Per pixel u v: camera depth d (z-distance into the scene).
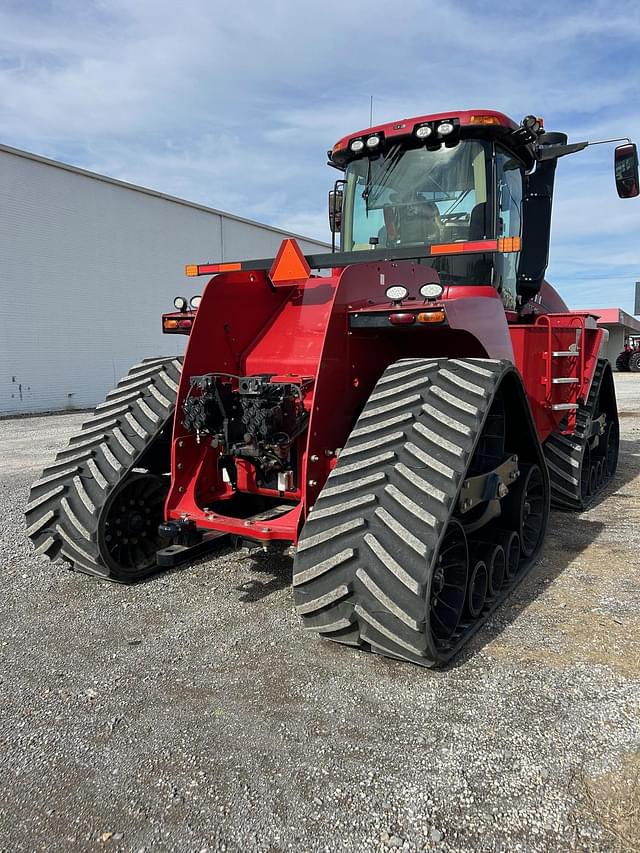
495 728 2.30
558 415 5.07
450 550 2.97
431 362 3.06
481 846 1.77
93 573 3.65
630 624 3.18
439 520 2.48
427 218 4.38
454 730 2.29
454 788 2.00
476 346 3.49
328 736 2.27
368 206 4.59
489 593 3.40
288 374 3.51
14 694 2.58
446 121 4.12
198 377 3.32
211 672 2.73
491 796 1.96
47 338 16.61
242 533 3.14
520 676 2.67
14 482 6.96
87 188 17.33
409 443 2.71
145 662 2.82
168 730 2.32
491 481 3.13
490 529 3.69
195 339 3.47
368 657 2.84
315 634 3.08
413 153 4.40
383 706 2.45
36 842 1.81
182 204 20.39
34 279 16.17
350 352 3.20
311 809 1.92
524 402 3.54
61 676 2.71
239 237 23.05
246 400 3.12
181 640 3.03
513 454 3.55
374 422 2.86
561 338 5.00
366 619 2.52
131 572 3.72
